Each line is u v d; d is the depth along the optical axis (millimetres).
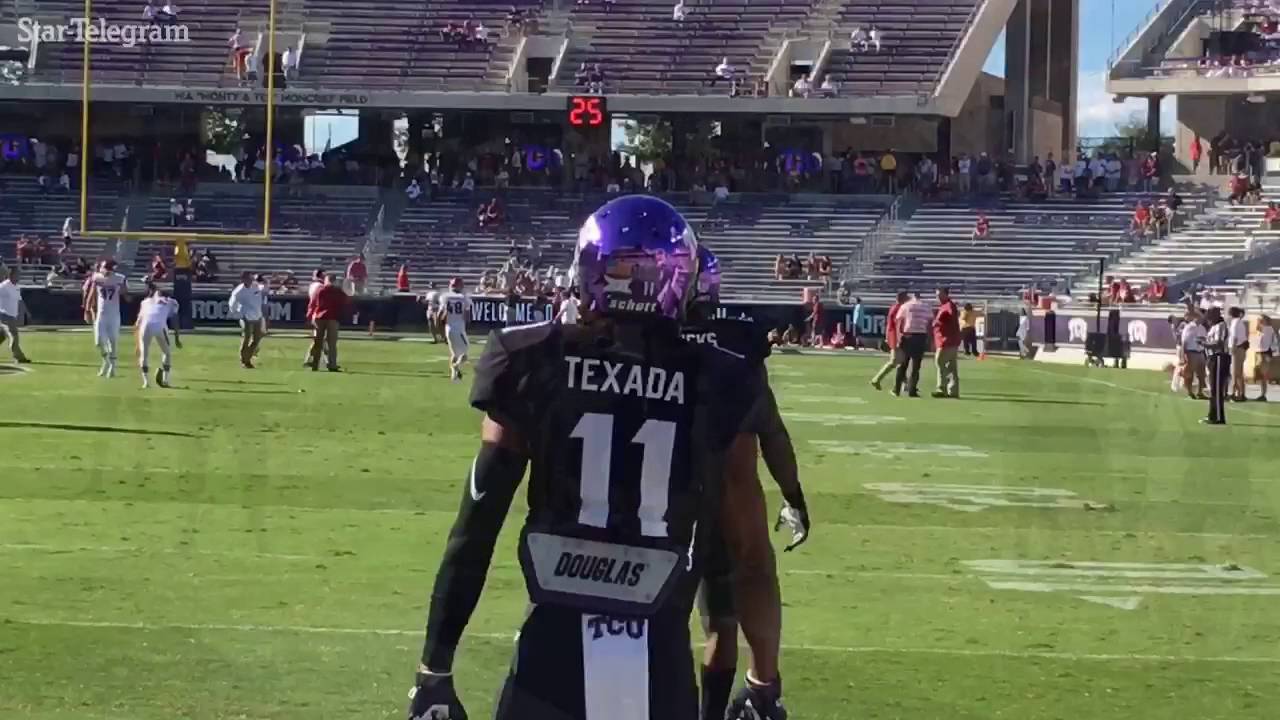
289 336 36812
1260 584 9578
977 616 8516
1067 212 43750
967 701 6801
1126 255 41969
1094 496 13367
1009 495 13305
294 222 44250
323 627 7820
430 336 38531
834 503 12594
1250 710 6766
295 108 45781
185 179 44906
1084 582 9539
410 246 43812
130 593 8500
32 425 16516
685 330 3830
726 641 4066
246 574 9078
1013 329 38375
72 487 12266
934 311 35344
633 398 3293
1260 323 25766
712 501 3371
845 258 43188
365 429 17062
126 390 21156
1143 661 7590
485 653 7371
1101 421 20547
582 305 3383
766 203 44906
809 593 9000
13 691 6566
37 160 45156
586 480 3266
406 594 8617
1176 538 11266
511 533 10305
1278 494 13734
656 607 3264
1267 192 44000
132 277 42406
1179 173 47938
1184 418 21438
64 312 38531
